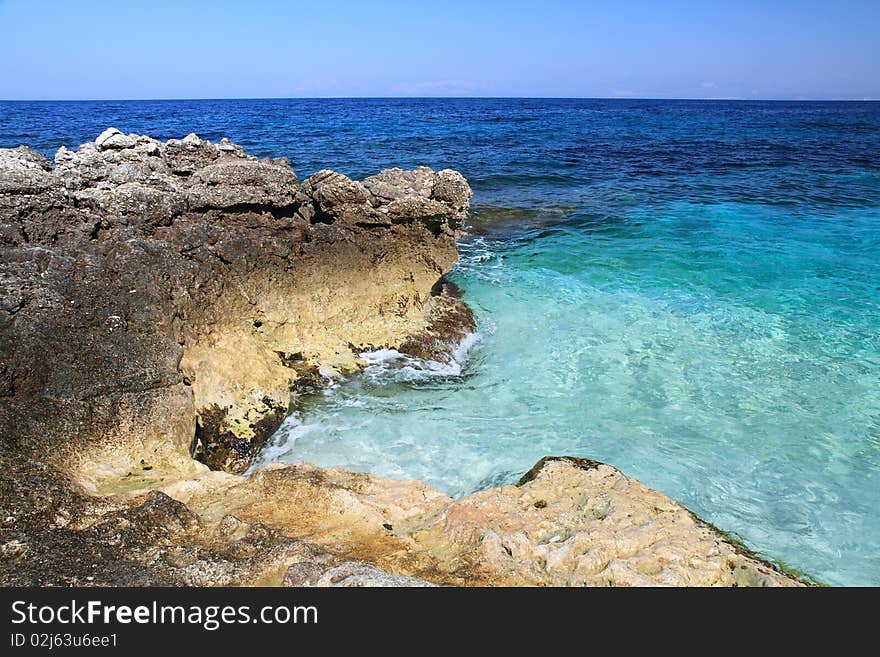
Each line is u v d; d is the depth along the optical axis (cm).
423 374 1108
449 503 638
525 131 6066
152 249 912
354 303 1152
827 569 684
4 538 488
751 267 1681
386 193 1172
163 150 1188
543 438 921
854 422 971
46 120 6406
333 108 12350
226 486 657
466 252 1817
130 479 654
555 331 1278
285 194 1156
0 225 859
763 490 818
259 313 1034
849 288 1521
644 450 895
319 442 912
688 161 3856
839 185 2981
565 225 2153
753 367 1134
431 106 15038
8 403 648
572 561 531
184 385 816
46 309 754
